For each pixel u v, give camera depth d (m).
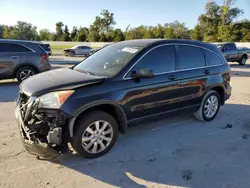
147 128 4.90
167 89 4.38
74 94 3.37
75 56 28.23
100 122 3.66
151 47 4.27
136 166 3.51
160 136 4.54
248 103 7.02
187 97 4.79
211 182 3.17
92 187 3.04
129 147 4.07
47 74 4.06
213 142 4.34
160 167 3.49
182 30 71.81
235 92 8.52
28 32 88.31
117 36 71.94
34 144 3.27
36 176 3.22
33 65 9.32
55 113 3.25
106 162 3.60
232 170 3.45
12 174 3.25
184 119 5.46
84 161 3.60
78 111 3.34
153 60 4.25
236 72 14.43
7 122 5.07
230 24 55.69
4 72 8.89
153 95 4.19
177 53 4.64
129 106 3.91
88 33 85.06
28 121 3.34
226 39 55.72
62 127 3.32
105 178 3.22
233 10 60.59
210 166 3.54
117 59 4.19
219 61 5.48
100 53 4.78
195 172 3.38
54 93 3.31
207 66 5.17
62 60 21.78
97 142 3.67
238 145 4.24
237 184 3.13
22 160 3.59
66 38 87.06
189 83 4.74
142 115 4.15
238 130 4.93
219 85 5.36
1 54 8.78
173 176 3.29
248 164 3.61
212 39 59.44
